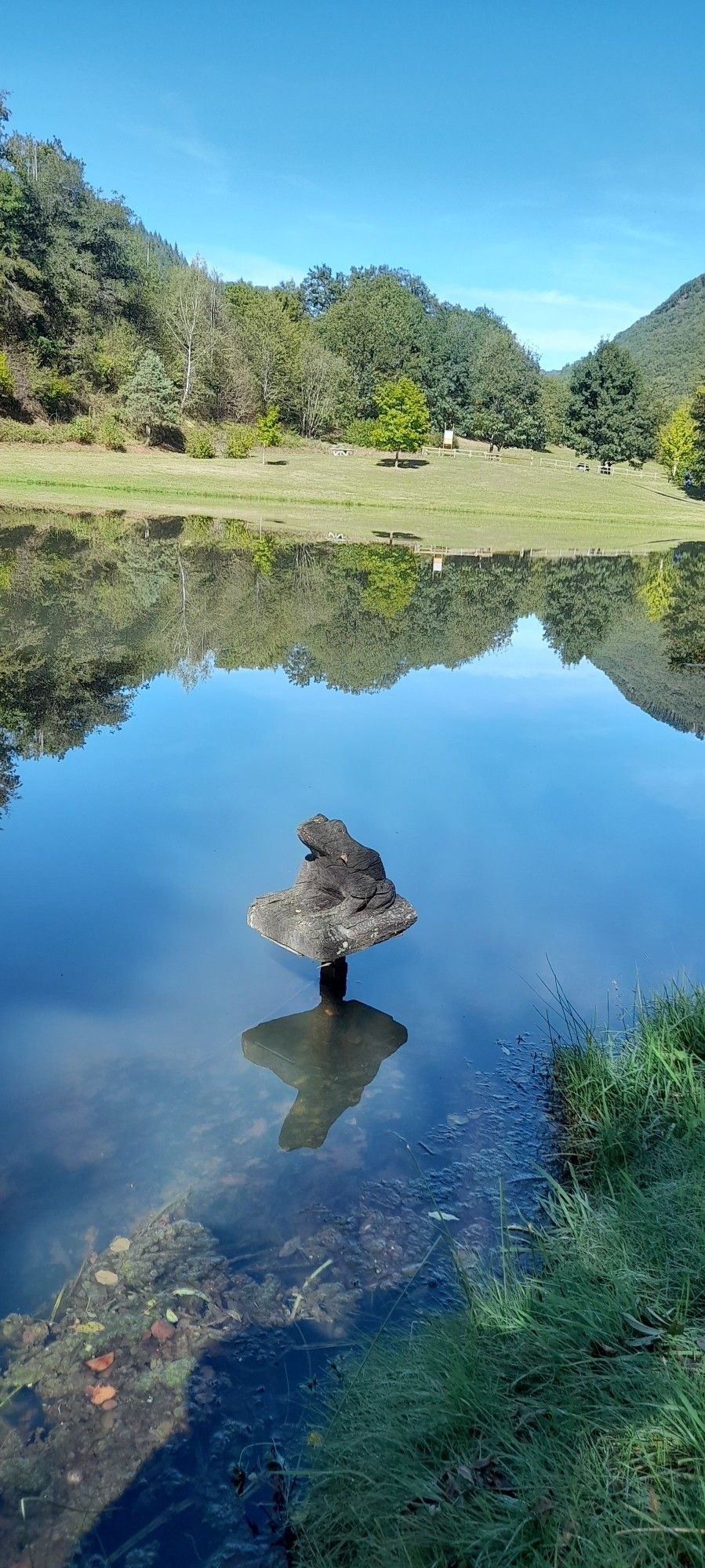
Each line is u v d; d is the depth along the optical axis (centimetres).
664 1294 283
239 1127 386
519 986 512
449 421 10094
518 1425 249
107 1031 447
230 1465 251
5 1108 388
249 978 504
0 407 5656
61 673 1192
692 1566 205
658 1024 456
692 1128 377
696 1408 237
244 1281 311
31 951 518
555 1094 422
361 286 11200
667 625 1986
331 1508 238
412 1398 261
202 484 4888
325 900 507
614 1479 224
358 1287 311
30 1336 286
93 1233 326
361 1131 389
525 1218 346
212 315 7531
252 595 1928
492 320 14775
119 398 6381
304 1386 275
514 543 3722
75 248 6506
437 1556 218
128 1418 263
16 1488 243
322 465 6888
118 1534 234
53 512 3366
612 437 9838
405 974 521
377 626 1714
